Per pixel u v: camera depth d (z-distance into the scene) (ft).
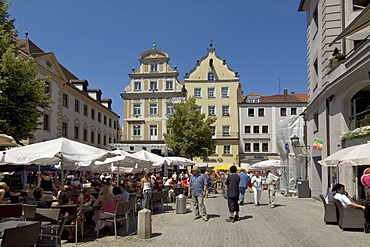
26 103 58.59
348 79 59.00
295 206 68.64
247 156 201.57
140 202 57.88
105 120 171.94
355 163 38.73
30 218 31.50
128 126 188.14
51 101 64.54
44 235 27.48
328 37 73.67
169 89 186.91
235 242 34.22
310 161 89.97
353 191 59.52
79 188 67.62
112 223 39.55
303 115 100.83
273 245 32.99
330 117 70.79
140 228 35.86
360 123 59.26
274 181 66.74
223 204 74.54
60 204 37.29
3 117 57.36
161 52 188.85
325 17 74.38
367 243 33.71
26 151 37.52
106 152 40.60
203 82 198.29
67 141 39.09
